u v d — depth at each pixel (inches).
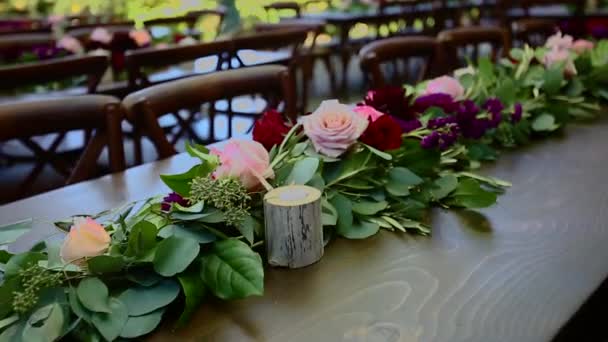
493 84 53.2
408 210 33.8
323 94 185.8
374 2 218.4
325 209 31.5
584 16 195.8
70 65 68.4
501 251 30.3
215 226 27.7
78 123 46.6
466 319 24.3
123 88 89.0
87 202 39.5
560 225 33.4
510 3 205.2
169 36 130.3
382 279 27.5
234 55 91.2
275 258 28.6
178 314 24.9
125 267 24.9
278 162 32.3
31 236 34.1
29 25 169.9
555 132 53.5
